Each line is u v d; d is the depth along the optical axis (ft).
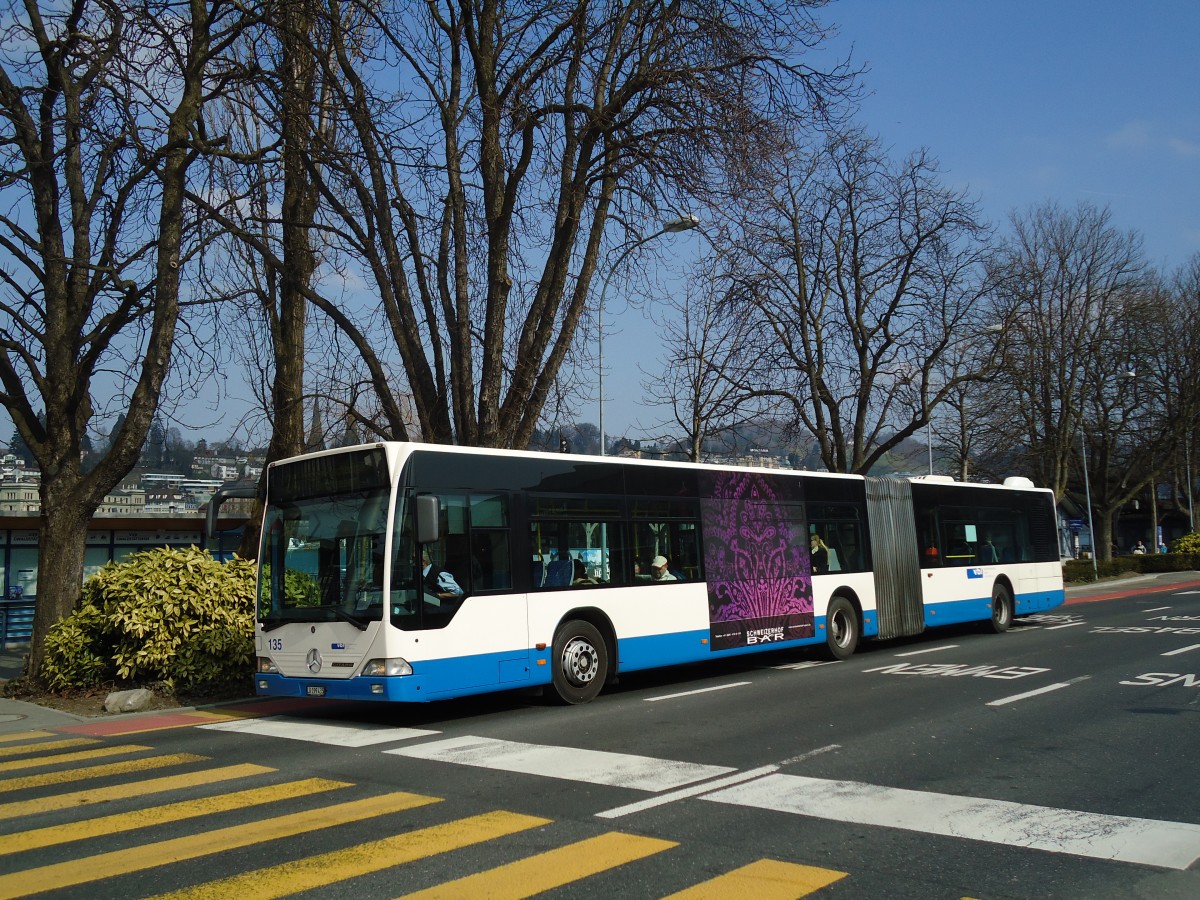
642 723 33.78
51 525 45.50
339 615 34.50
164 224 45.55
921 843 19.34
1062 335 140.67
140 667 43.16
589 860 18.33
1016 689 39.96
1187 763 26.40
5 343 44.75
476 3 54.60
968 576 64.64
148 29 44.73
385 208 53.62
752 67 54.49
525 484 39.04
